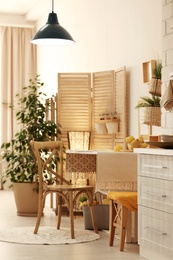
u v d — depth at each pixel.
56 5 10.17
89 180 7.51
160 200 5.03
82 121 8.16
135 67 7.10
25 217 7.93
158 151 5.05
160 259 5.08
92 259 5.26
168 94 5.56
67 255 5.43
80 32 8.97
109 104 7.72
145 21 6.83
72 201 6.28
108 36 7.90
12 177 8.25
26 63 11.48
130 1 7.22
